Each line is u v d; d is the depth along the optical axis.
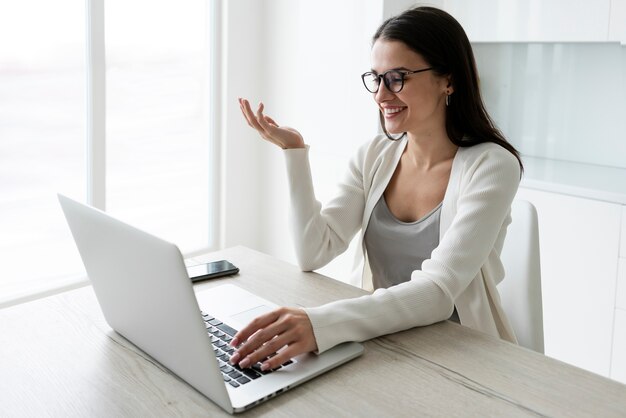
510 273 1.60
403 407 1.00
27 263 2.85
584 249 2.62
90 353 1.17
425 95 1.52
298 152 1.60
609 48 2.98
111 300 1.19
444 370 1.12
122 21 3.03
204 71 3.42
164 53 3.23
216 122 3.50
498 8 2.98
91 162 2.97
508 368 1.13
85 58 2.89
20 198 2.80
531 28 2.89
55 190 2.90
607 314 2.58
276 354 1.13
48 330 1.26
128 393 1.04
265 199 3.71
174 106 3.32
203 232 3.59
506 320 1.51
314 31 3.27
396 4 3.00
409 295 1.30
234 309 1.32
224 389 0.97
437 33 1.50
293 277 1.55
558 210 2.67
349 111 3.17
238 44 3.45
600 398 1.04
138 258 1.00
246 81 3.53
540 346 1.58
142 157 3.24
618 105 3.00
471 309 1.50
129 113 3.14
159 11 3.17
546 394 1.04
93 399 1.02
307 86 3.35
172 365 1.08
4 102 2.69
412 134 1.62
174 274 0.93
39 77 2.77
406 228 1.62
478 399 1.02
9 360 1.14
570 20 2.76
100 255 1.12
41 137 2.82
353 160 1.78
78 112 2.92
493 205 1.45
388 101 1.54
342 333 1.18
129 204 3.23
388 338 1.25
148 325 1.10
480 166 1.51
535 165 3.10
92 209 1.08
